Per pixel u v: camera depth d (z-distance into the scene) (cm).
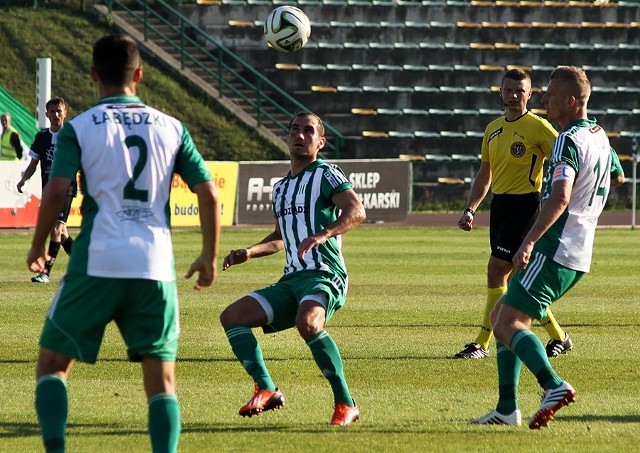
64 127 1418
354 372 2434
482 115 10344
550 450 1684
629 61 11050
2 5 10319
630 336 2997
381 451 1675
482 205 9756
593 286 4244
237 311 1906
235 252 2031
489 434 1798
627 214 9238
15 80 9375
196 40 10431
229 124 9550
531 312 1820
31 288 3997
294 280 1962
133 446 1703
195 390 2216
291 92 10194
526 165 2694
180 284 4219
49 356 1417
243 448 1694
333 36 10644
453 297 3878
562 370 2469
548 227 1795
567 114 1898
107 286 1388
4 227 6538
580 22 11338
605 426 1870
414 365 2528
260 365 1859
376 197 7800
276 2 10700
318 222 1975
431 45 10688
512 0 11619
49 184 1389
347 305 3650
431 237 6662
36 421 1881
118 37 1454
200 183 1434
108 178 1402
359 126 10075
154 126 1427
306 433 1809
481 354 2645
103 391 2173
